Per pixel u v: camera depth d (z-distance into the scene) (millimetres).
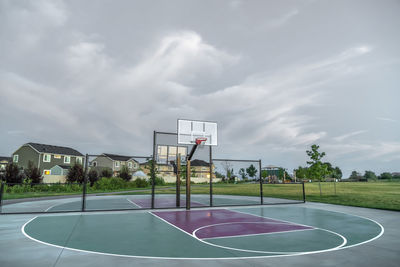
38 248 6109
